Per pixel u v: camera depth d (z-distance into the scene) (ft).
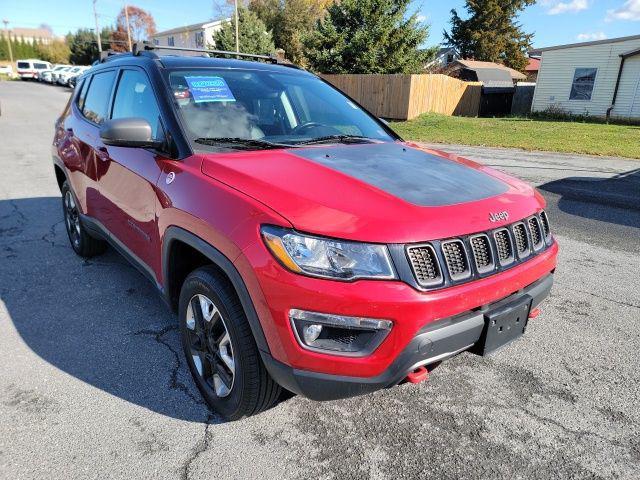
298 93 11.55
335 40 77.56
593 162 35.42
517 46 172.96
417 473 7.11
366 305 6.22
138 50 11.64
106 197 11.59
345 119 11.63
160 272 9.38
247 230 6.82
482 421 8.27
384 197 7.13
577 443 7.79
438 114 72.43
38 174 28.04
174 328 11.15
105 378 9.25
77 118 14.08
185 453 7.41
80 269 14.42
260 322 6.70
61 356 9.95
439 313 6.53
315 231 6.40
